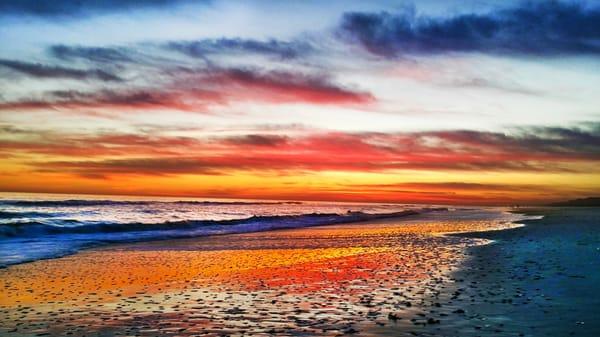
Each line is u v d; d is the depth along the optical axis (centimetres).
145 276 1401
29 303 1020
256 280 1309
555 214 6812
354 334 733
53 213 4525
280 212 8006
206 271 1498
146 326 812
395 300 986
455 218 6059
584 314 832
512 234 2855
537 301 943
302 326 789
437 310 880
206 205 10406
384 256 1838
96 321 853
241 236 3112
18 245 2236
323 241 2650
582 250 1884
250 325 804
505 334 714
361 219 5997
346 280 1279
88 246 2328
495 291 1055
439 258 1719
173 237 2958
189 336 745
